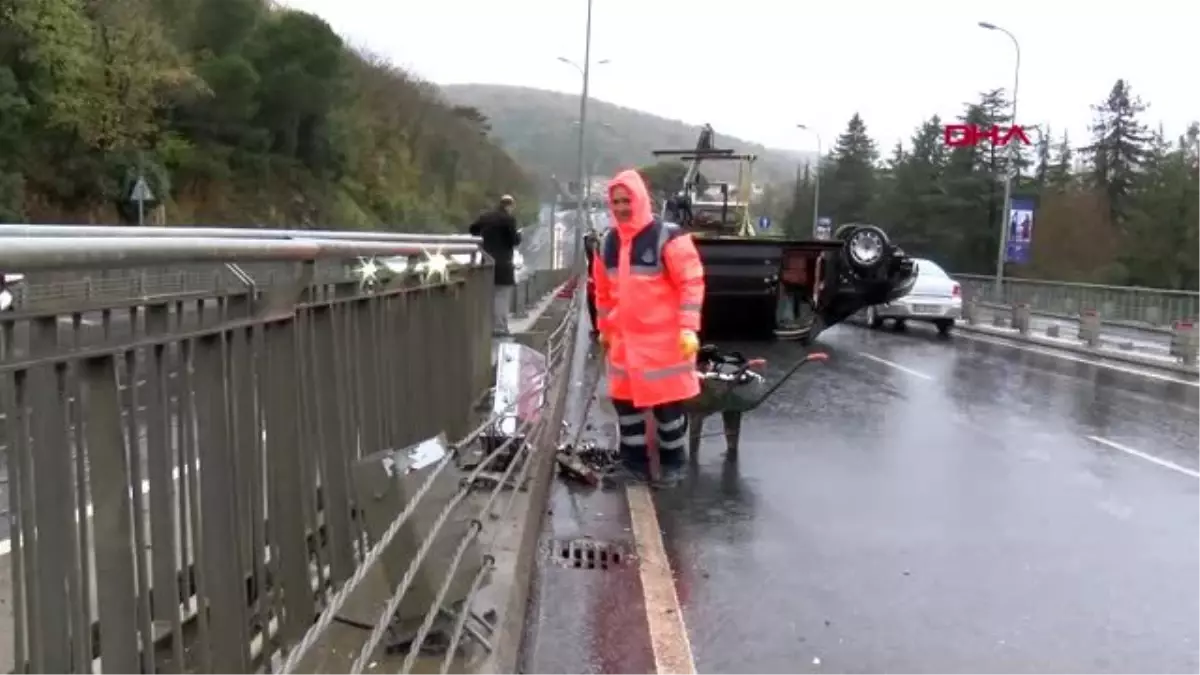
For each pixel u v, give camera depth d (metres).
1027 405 12.02
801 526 6.76
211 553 3.32
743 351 14.96
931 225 66.75
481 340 9.07
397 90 75.44
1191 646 4.95
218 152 46.00
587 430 9.31
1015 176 64.69
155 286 3.04
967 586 5.71
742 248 14.12
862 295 14.31
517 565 5.06
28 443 2.45
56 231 3.26
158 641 3.35
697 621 5.09
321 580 4.18
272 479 3.76
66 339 2.61
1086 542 6.56
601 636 4.85
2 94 30.55
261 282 3.70
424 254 6.22
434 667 3.87
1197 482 8.26
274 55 50.62
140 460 2.94
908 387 13.08
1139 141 72.81
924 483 8.01
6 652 3.13
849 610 5.31
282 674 2.23
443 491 3.99
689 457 8.58
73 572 2.61
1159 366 16.58
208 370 3.30
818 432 9.89
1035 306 33.22
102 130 35.00
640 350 6.98
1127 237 60.94
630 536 6.35
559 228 75.56
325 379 4.42
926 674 4.58
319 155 54.19
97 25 35.53
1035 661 4.74
